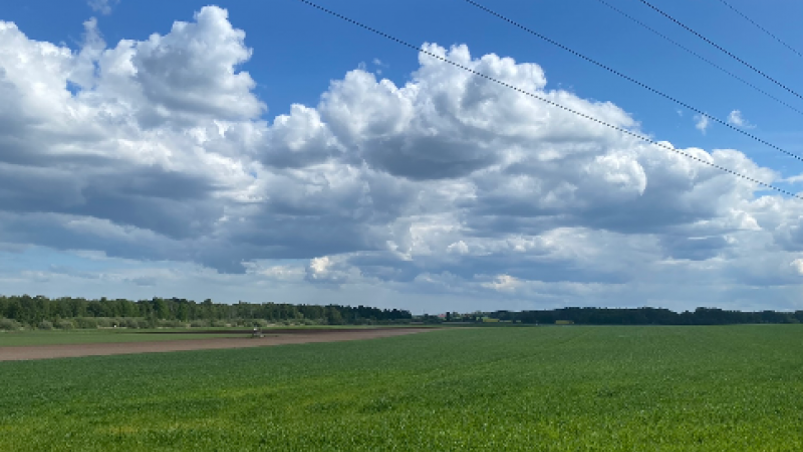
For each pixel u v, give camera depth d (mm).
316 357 76188
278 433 23750
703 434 22750
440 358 70688
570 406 30266
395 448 20906
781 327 181375
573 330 170625
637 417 26766
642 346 92250
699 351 79375
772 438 21797
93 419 28688
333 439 22547
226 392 38500
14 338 134000
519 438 22094
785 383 40688
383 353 83000
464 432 23641
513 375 47406
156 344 113312
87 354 86312
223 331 187500
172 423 27297
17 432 25094
